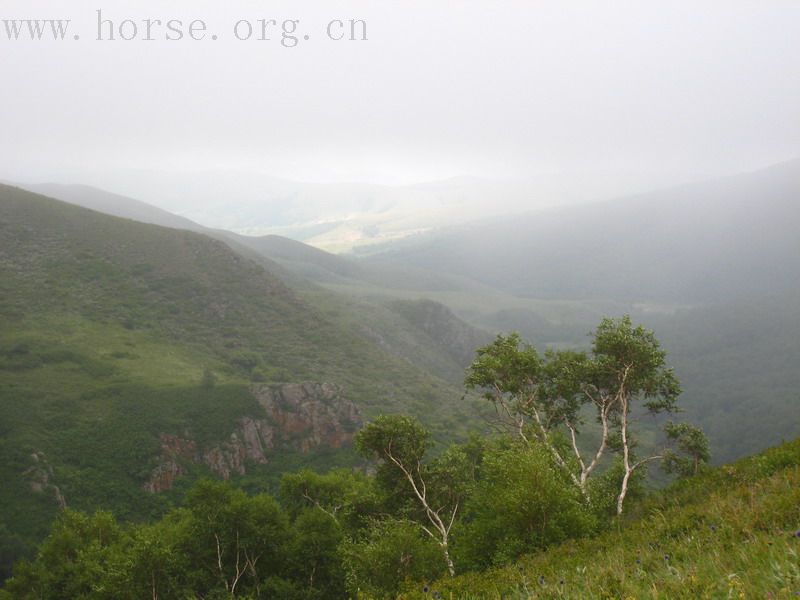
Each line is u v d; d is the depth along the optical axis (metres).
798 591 6.00
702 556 8.88
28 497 57.62
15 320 96.44
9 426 65.50
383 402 104.38
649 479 70.69
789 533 8.38
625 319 26.92
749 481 16.75
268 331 125.06
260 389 85.50
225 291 132.62
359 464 80.50
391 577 23.38
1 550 49.28
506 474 22.06
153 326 112.12
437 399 113.69
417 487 27.50
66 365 83.50
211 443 75.69
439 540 25.09
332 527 34.50
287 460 79.81
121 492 64.12
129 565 29.12
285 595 32.25
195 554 33.22
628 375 25.97
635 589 7.64
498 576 15.78
